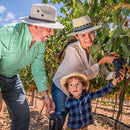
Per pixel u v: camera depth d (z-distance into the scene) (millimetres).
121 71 2104
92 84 3619
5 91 2018
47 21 1669
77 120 2115
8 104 2059
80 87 2115
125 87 2621
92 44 2340
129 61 2012
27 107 2131
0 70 1874
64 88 2189
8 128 3648
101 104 8852
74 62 2209
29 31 1719
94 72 2301
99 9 2730
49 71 4766
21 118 2057
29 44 1775
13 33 1654
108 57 2305
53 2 3316
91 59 2328
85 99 2156
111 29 2318
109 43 1929
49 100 2033
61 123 2154
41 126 4035
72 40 2373
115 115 6500
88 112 2152
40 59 2102
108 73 2520
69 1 3215
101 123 4418
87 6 2607
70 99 2156
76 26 2143
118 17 1897
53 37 4719
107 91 2191
